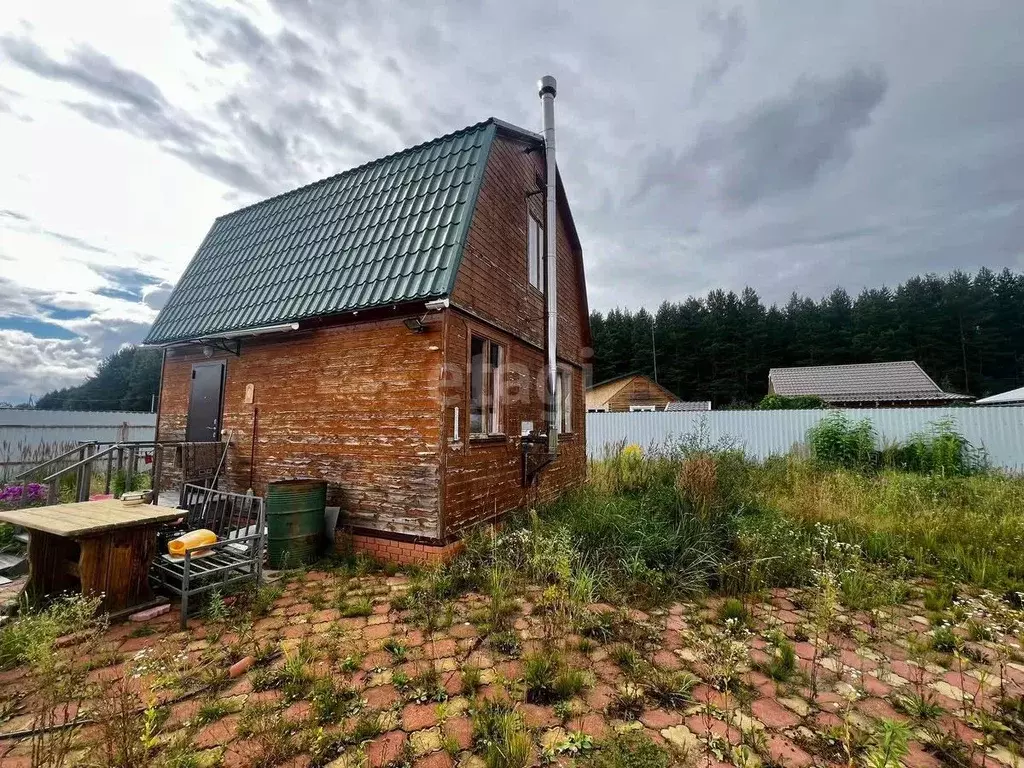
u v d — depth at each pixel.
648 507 6.11
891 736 2.06
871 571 5.02
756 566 4.68
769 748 2.32
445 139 7.01
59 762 1.93
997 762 2.26
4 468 9.48
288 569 5.07
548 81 7.80
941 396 20.05
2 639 3.11
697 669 3.12
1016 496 7.80
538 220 8.52
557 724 2.50
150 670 2.65
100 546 3.71
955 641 3.29
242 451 6.77
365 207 7.01
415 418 5.43
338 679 2.92
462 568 4.91
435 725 2.48
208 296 7.74
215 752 2.23
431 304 5.19
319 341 6.23
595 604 4.19
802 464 11.09
